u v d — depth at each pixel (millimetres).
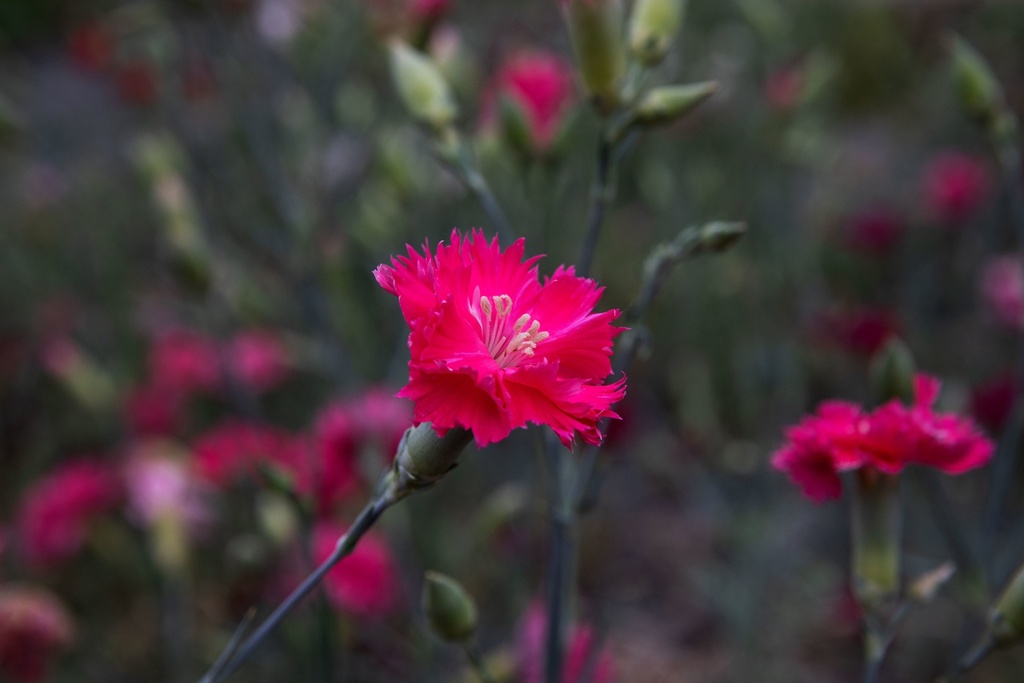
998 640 324
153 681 539
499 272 286
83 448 679
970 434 320
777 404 619
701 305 693
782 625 565
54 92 952
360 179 603
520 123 408
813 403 666
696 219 685
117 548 537
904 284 756
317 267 524
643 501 661
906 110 1087
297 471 438
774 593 583
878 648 338
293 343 621
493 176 509
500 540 485
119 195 733
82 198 722
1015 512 593
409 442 280
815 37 1087
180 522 479
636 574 611
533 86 452
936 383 342
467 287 277
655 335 704
